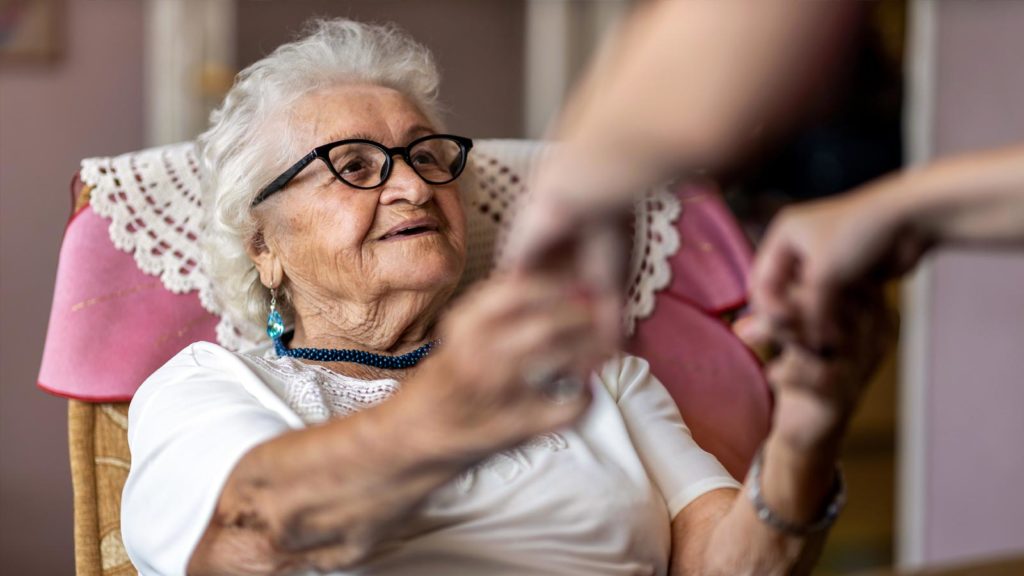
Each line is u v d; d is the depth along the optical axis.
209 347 1.26
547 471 1.21
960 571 2.03
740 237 1.66
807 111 0.32
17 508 2.92
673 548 1.29
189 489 1.02
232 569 0.97
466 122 4.72
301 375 1.26
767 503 1.04
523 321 0.57
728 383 1.59
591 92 0.38
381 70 1.45
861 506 4.00
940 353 2.91
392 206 1.35
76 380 1.45
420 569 1.12
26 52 2.87
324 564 0.88
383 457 0.73
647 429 1.39
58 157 2.94
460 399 0.62
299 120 1.38
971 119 2.78
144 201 1.53
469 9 4.64
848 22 0.31
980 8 2.73
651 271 1.62
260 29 3.97
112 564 1.43
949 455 2.89
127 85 3.04
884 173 4.01
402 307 1.36
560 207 0.43
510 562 1.15
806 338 0.64
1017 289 2.67
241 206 1.39
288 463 0.83
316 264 1.36
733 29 0.32
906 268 0.52
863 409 4.95
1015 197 0.45
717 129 0.33
